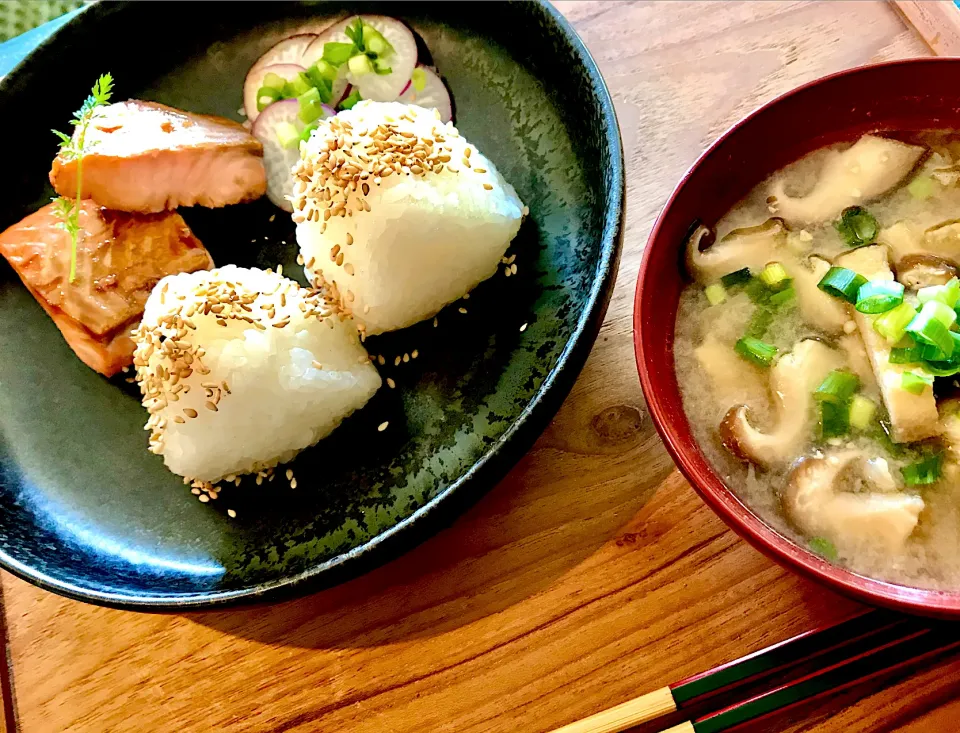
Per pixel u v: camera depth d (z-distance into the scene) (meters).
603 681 0.21
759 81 0.28
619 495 0.23
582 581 0.22
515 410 0.24
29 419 0.27
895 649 0.20
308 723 0.22
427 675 0.22
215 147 0.28
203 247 0.28
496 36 0.28
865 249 0.21
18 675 0.24
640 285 0.20
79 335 0.26
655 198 0.27
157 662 0.23
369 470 0.24
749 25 0.29
